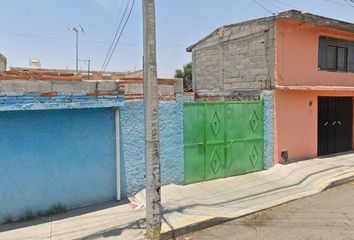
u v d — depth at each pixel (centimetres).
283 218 554
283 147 896
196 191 677
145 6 432
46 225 507
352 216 554
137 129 627
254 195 665
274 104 868
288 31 892
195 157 734
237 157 805
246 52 971
